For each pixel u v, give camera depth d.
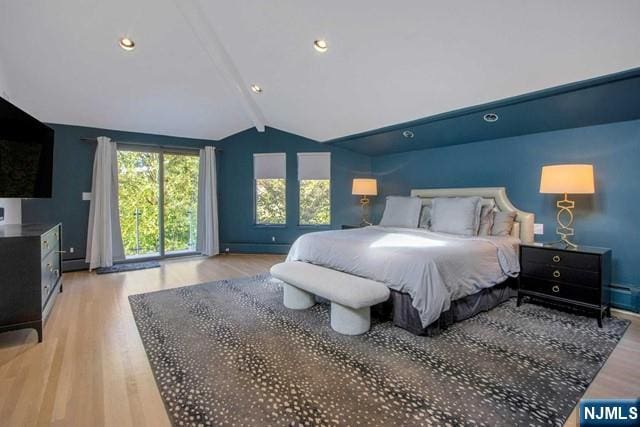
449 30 2.51
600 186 3.25
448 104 3.55
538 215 3.72
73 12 2.91
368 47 2.96
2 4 2.72
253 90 4.50
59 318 2.90
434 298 2.46
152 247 5.54
